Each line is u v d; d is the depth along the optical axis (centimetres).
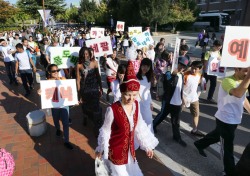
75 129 523
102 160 283
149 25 3675
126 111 257
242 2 3284
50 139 479
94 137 487
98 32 1117
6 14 4562
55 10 4122
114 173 275
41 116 491
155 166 396
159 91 475
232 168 346
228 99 326
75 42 1567
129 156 278
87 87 469
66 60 594
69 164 400
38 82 905
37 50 1238
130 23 3981
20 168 390
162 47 888
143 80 416
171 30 3916
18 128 531
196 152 439
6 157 291
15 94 788
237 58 271
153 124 491
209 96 729
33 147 451
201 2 5262
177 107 446
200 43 1998
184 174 377
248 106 339
